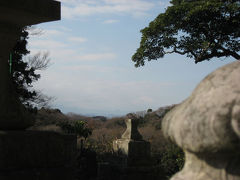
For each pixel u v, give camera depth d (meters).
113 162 10.84
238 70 1.37
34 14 3.77
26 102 15.64
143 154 10.40
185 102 1.50
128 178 9.96
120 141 10.77
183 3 13.92
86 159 11.04
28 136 3.49
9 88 3.79
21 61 15.57
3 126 3.65
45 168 3.60
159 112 26.58
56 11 3.94
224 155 1.36
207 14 13.17
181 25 13.77
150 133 19.73
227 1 13.78
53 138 3.69
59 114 22.94
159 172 10.48
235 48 14.25
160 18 13.95
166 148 14.04
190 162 1.50
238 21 13.34
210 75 1.46
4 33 3.84
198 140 1.35
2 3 3.54
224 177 1.37
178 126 1.43
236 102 1.28
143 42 14.63
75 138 3.92
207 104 1.34
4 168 3.32
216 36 14.02
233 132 1.27
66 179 3.76
